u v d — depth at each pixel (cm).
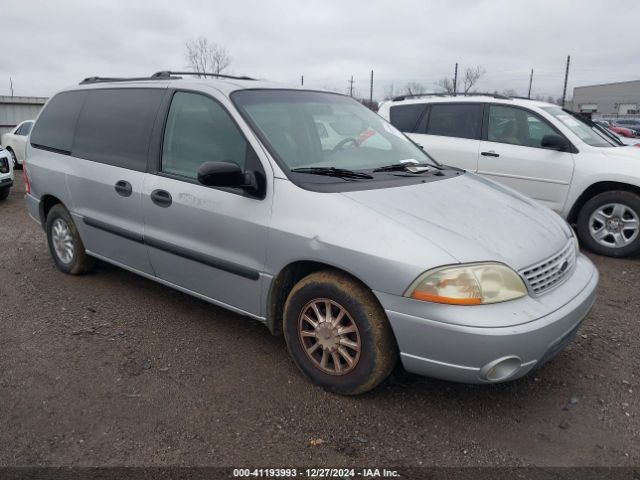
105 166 438
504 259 279
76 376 340
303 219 311
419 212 303
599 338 400
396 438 283
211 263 360
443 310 267
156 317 429
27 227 778
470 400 318
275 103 382
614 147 653
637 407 313
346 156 375
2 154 995
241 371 348
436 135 748
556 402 318
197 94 386
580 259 349
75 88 509
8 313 438
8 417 296
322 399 317
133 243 421
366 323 293
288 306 329
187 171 378
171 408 307
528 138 676
